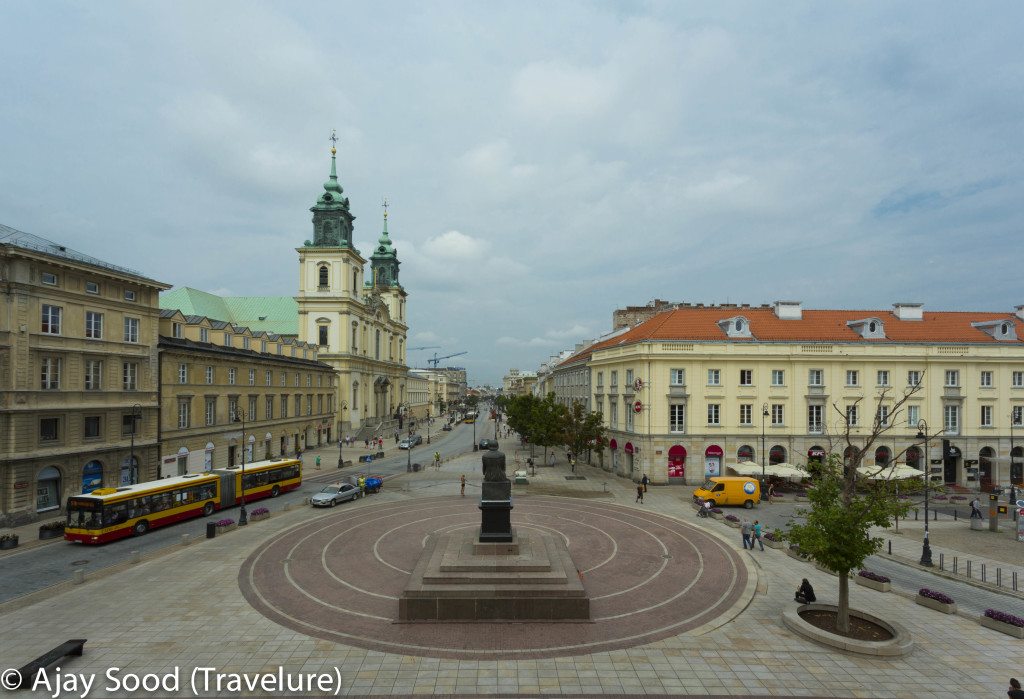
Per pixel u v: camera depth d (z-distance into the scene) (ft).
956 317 199.31
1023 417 178.81
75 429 131.23
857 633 64.59
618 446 195.00
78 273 133.18
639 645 62.95
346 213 357.41
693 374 173.47
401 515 130.11
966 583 88.74
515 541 82.94
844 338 181.37
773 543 104.01
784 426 173.47
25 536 110.73
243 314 366.63
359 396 363.56
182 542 102.53
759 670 57.41
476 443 320.91
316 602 75.36
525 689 53.52
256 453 223.10
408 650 61.46
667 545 103.96
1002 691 53.57
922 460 176.14
